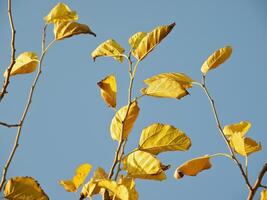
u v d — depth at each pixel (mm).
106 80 1321
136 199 1260
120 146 1254
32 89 1265
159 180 1279
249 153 1338
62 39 1312
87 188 1273
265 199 1328
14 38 1276
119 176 1283
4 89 1261
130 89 1286
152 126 1301
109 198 1240
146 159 1278
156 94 1303
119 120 1311
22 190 1215
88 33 1320
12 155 1215
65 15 1341
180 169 1345
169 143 1297
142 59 1307
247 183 1279
